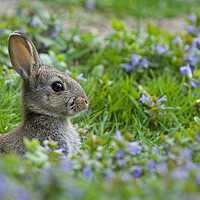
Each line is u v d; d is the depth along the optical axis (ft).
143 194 20.24
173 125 38.86
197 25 52.70
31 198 19.21
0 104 39.55
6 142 32.71
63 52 52.01
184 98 41.09
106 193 20.77
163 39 52.19
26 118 33.63
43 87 33.22
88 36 52.54
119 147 25.53
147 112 38.86
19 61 34.12
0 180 19.57
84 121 38.63
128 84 42.32
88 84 42.37
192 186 20.15
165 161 25.55
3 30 49.55
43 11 61.16
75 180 22.33
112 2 71.72
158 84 42.75
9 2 66.28
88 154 26.53
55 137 33.14
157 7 72.43
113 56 48.37
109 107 40.91
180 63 47.11
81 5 70.95
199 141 26.81
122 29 52.11
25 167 22.57
